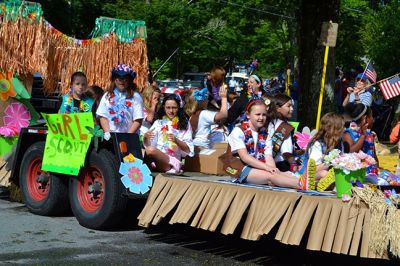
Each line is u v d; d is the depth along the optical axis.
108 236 7.07
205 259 6.27
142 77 11.60
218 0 35.72
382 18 23.91
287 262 6.30
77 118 7.34
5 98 8.98
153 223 6.62
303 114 11.94
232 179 6.86
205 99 8.82
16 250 6.27
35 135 8.36
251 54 41.16
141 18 34.53
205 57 39.06
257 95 9.49
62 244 6.59
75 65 10.69
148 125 8.93
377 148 12.89
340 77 16.06
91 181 7.44
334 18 11.76
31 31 9.66
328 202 5.47
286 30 36.03
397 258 5.49
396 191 6.26
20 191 8.47
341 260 6.47
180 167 7.70
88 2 32.50
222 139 8.91
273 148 6.83
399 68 23.45
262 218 5.82
